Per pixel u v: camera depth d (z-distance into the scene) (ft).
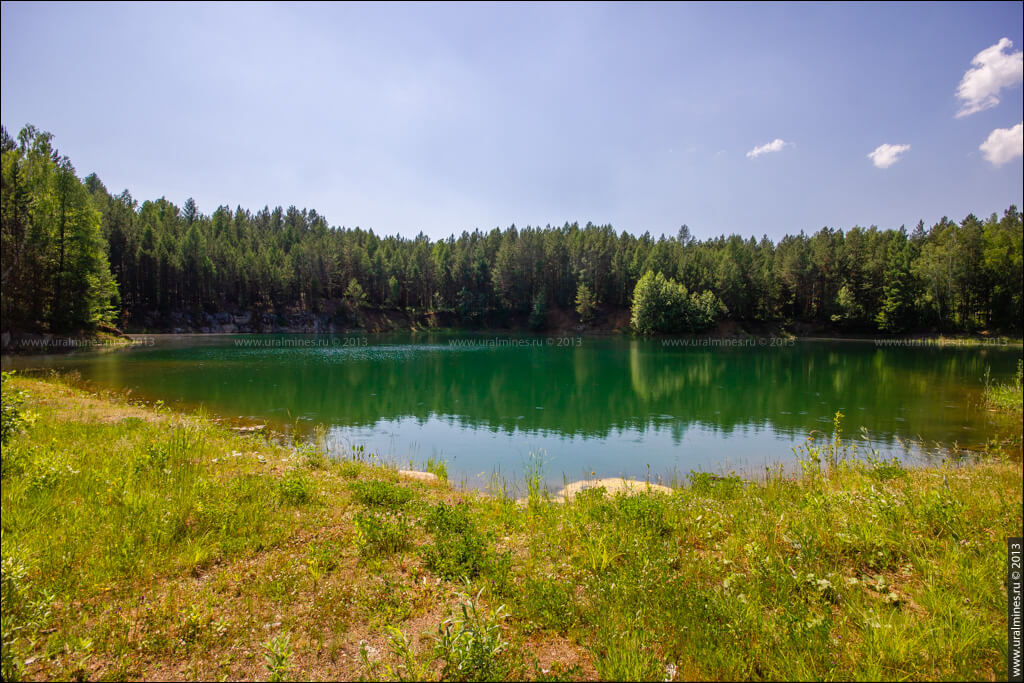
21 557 16.37
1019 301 212.23
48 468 24.76
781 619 14.16
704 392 86.07
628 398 80.43
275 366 117.29
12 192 137.39
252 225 397.60
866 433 55.36
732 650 13.05
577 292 317.01
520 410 70.08
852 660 12.74
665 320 259.19
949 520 21.22
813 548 18.60
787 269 276.21
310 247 326.85
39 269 142.82
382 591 16.56
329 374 104.78
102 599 15.35
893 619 14.51
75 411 47.26
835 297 263.90
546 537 21.72
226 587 16.49
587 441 52.70
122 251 251.60
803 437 54.44
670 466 43.75
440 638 13.26
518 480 38.70
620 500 25.64
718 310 269.85
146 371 99.09
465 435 55.06
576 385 95.25
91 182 335.88
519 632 14.47
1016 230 230.48
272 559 18.54
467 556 18.75
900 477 32.71
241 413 62.75
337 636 14.08
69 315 150.41
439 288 347.36
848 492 26.11
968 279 225.56
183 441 34.47
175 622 14.33
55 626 13.91
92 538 19.03
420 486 31.73
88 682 11.98
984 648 13.07
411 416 64.85
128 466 27.68
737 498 28.68
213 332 271.28
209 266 280.10
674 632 14.03
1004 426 58.39
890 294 241.35
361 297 325.21
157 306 261.24
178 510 21.93
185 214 404.16
